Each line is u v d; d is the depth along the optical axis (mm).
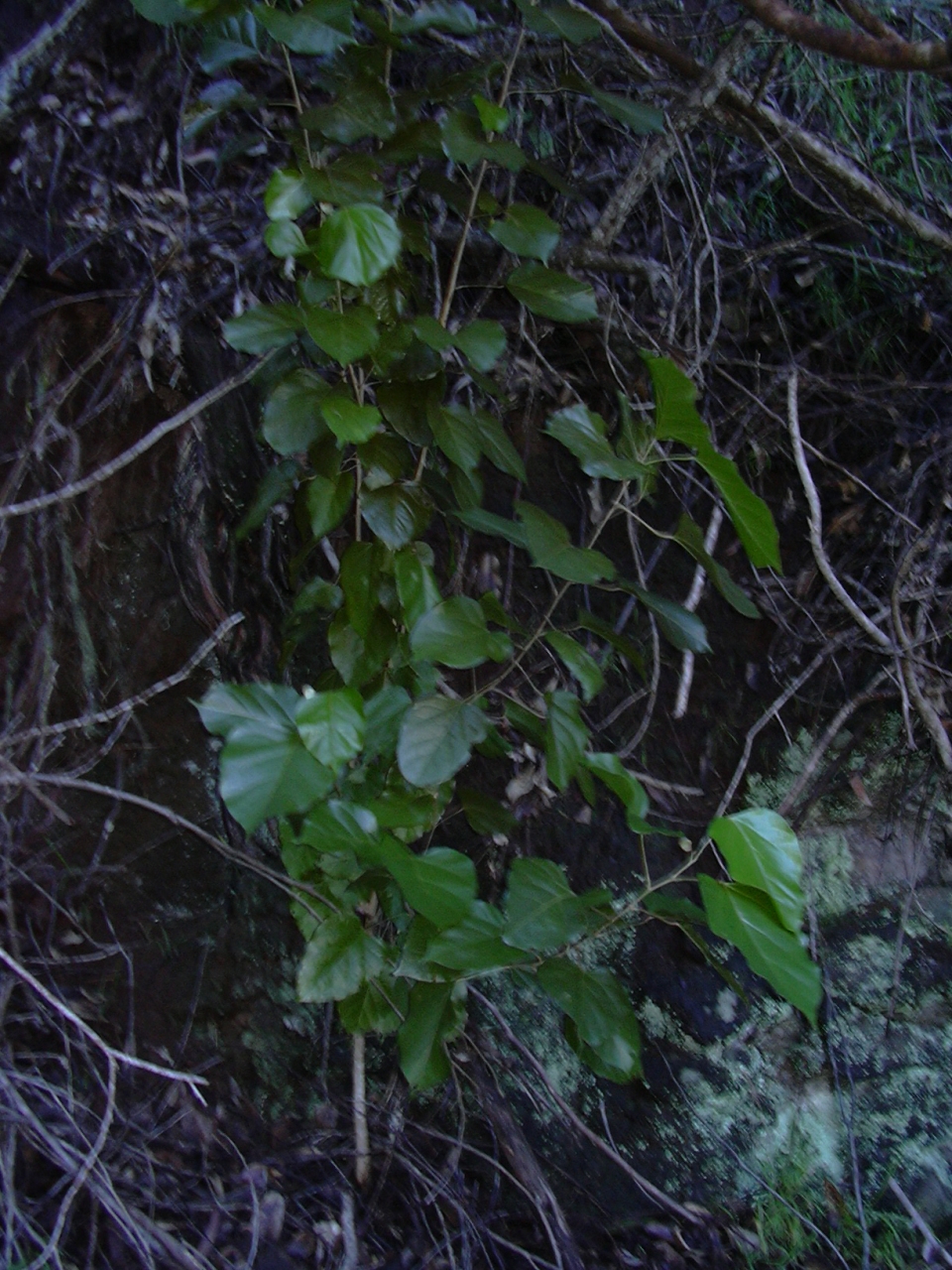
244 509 1805
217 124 1865
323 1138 1787
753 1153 1937
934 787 2096
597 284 1965
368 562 1446
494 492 1985
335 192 1341
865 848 2076
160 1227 1510
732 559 2080
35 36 1797
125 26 1838
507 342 1923
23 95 1762
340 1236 1640
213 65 1428
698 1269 1793
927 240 2004
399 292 1478
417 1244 1670
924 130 2244
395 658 1556
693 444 1357
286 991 1857
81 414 1769
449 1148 1807
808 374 2049
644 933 1973
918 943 2074
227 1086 1797
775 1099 1969
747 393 2014
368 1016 1524
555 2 1723
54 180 1769
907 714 1930
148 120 1837
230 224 1837
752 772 2053
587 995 1397
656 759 2018
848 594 2018
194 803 1847
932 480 2072
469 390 1904
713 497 2004
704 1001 1968
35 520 1751
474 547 1962
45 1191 1514
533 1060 1780
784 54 2150
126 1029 1771
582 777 1478
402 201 1859
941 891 2102
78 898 1794
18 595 1753
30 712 1752
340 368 1587
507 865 1935
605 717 1991
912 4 2141
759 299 2123
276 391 1390
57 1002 1437
